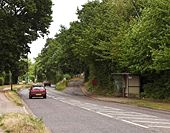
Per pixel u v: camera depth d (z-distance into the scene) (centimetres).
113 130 1773
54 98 5028
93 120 2250
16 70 6312
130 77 5072
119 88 5484
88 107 3359
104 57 5347
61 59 9581
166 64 3719
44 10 6353
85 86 7675
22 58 6366
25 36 6131
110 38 5525
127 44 4578
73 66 8756
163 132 1708
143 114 2712
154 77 4581
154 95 4541
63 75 11750
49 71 13562
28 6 6022
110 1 6131
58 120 2248
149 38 4069
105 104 3850
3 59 5969
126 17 5734
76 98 5053
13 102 3631
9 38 5856
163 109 3247
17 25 5978
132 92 5084
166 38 3756
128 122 2139
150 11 4025
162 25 3947
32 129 1547
